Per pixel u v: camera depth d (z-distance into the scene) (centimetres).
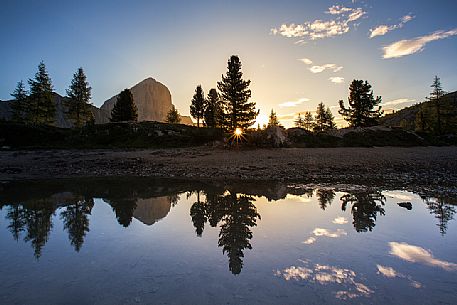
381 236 767
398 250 659
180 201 1299
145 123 5009
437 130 5159
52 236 791
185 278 513
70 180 1980
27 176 2138
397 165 2233
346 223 898
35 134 4109
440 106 5197
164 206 1199
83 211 1112
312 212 1052
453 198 1280
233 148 3569
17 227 888
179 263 587
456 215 987
